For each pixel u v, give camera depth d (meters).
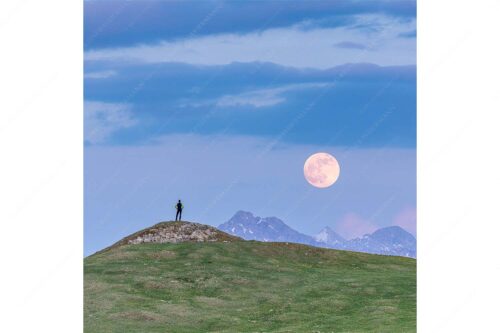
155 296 67.56
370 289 72.00
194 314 62.81
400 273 83.31
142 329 57.50
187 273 75.56
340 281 75.69
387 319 60.00
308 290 71.62
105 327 57.22
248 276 75.94
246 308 65.94
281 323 61.25
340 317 62.31
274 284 73.81
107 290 67.69
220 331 58.72
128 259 80.25
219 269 77.75
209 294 69.75
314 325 59.91
